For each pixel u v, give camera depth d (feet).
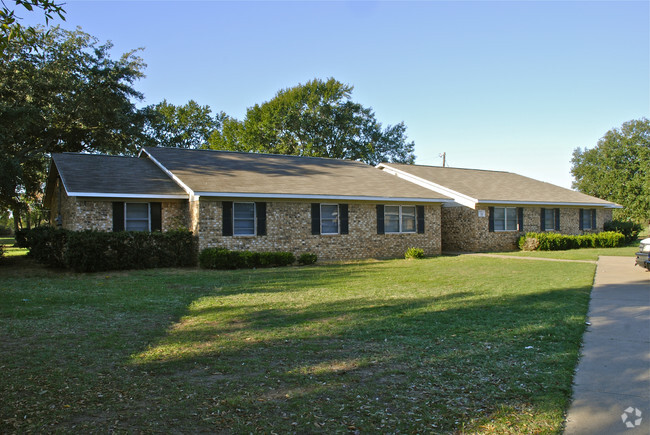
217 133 149.79
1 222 172.76
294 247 58.85
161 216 55.98
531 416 12.31
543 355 17.40
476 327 21.72
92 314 25.34
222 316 24.80
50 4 16.47
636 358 17.12
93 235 45.98
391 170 88.12
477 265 51.88
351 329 21.58
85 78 92.07
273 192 56.03
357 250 63.93
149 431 11.48
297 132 142.10
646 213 136.26
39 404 13.07
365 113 150.82
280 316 24.71
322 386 14.47
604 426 11.75
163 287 35.45
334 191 61.52
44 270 47.85
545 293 31.42
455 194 76.84
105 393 13.92
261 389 14.24
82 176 54.49
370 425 11.84
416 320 23.31
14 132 77.97
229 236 54.49
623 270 44.88
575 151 161.38
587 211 93.97
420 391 14.05
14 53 76.48
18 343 19.33
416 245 69.67
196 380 15.03
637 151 142.51
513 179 96.84
